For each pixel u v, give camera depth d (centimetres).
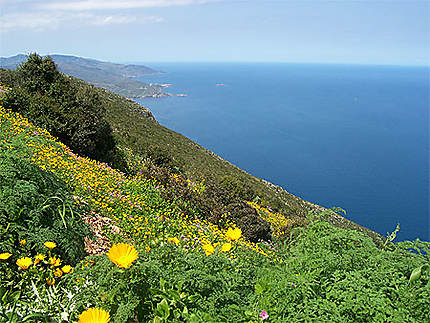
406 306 268
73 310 289
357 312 259
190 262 316
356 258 329
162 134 4144
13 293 309
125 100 4822
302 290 274
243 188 2417
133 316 254
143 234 718
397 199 10719
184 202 1177
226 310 265
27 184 423
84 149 1438
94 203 781
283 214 2520
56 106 1430
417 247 338
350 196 10681
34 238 391
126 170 1555
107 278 268
